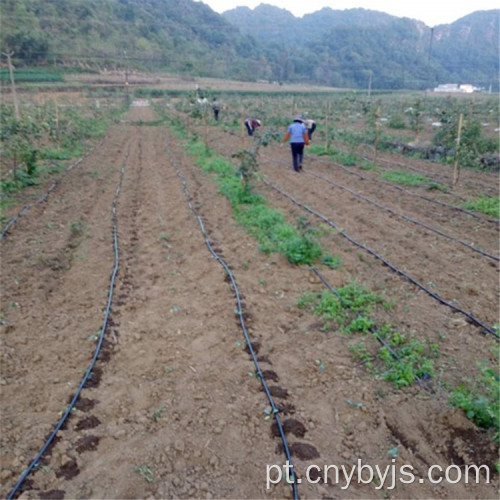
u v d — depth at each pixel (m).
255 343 5.84
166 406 4.80
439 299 6.84
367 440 4.45
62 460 4.14
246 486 3.96
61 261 8.06
